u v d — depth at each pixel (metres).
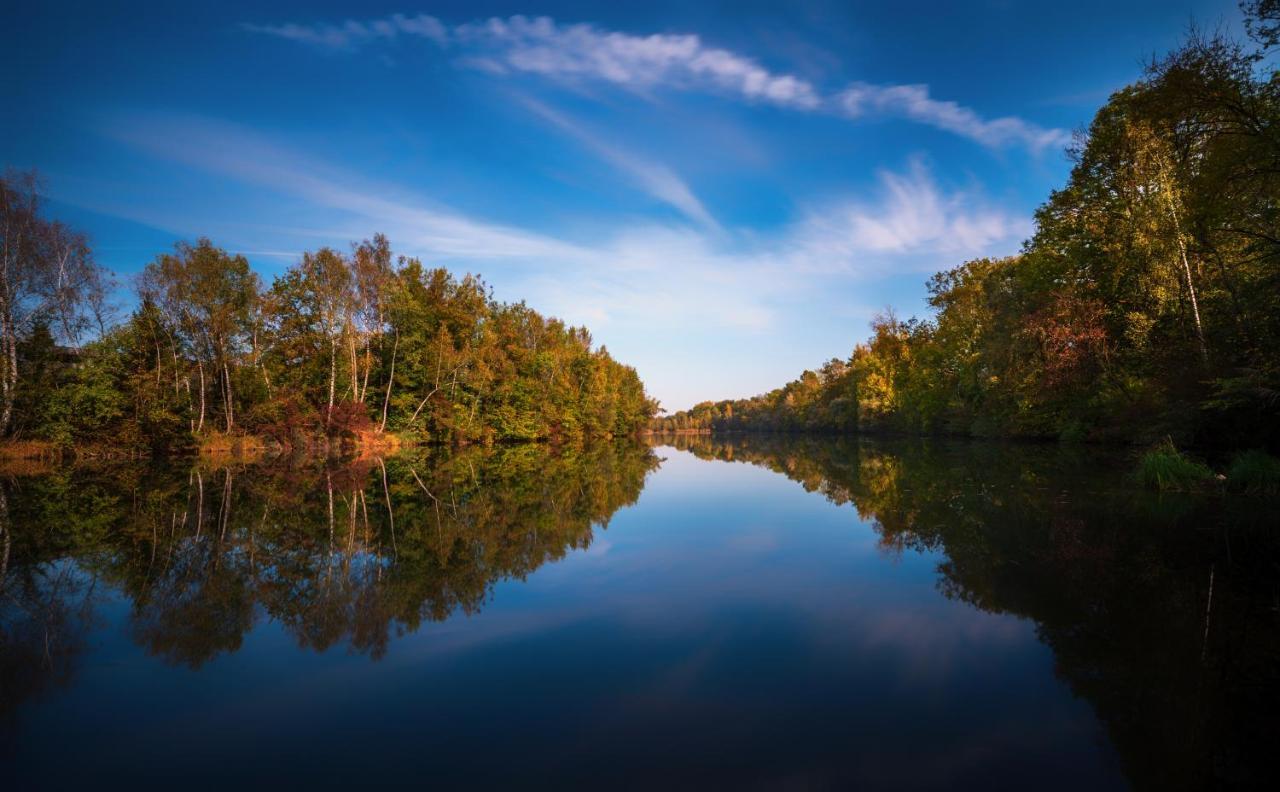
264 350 39.72
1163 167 21.28
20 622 6.67
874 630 6.11
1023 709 4.46
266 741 4.11
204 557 9.77
